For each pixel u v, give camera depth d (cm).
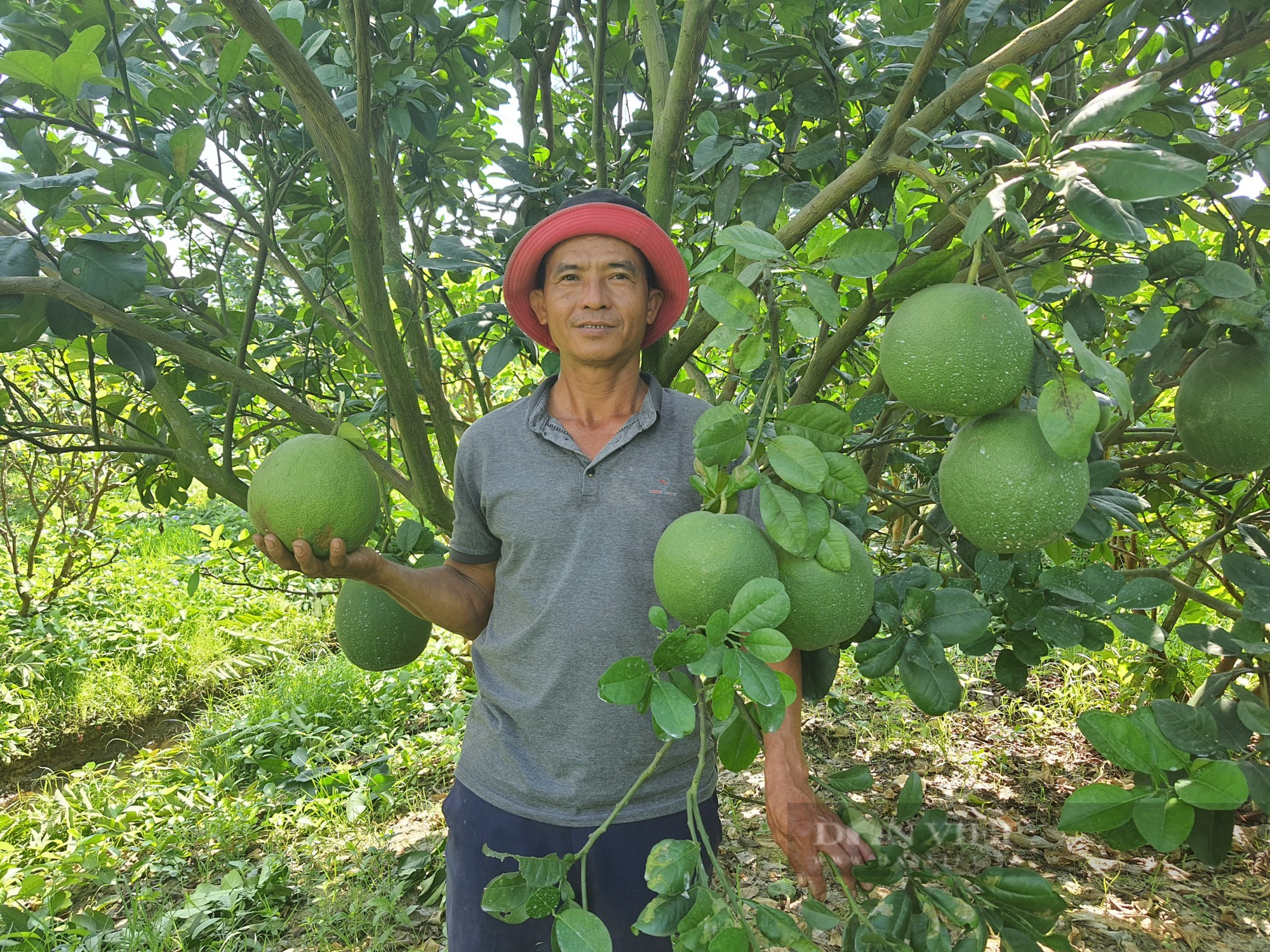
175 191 206
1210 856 151
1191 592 226
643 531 170
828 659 163
